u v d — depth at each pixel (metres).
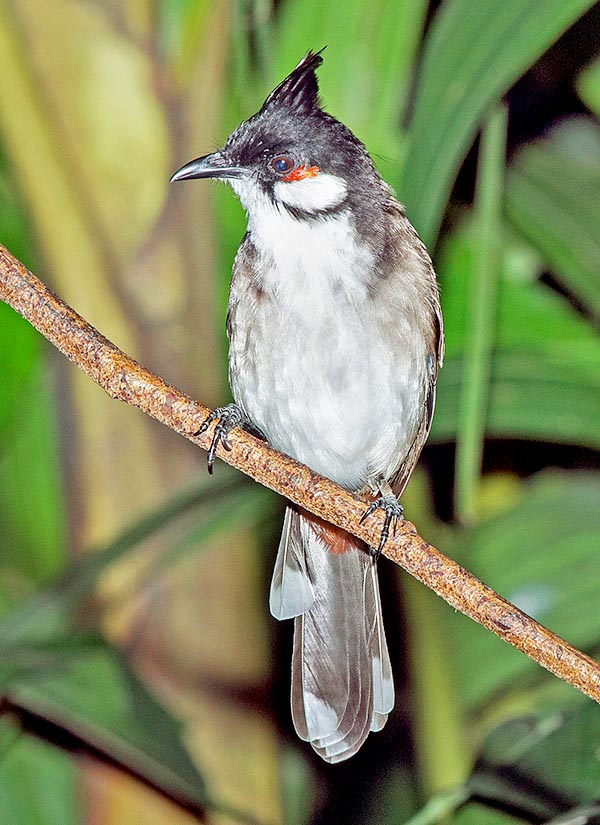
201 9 7.73
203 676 7.80
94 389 7.59
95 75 7.57
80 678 6.97
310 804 10.65
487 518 8.03
